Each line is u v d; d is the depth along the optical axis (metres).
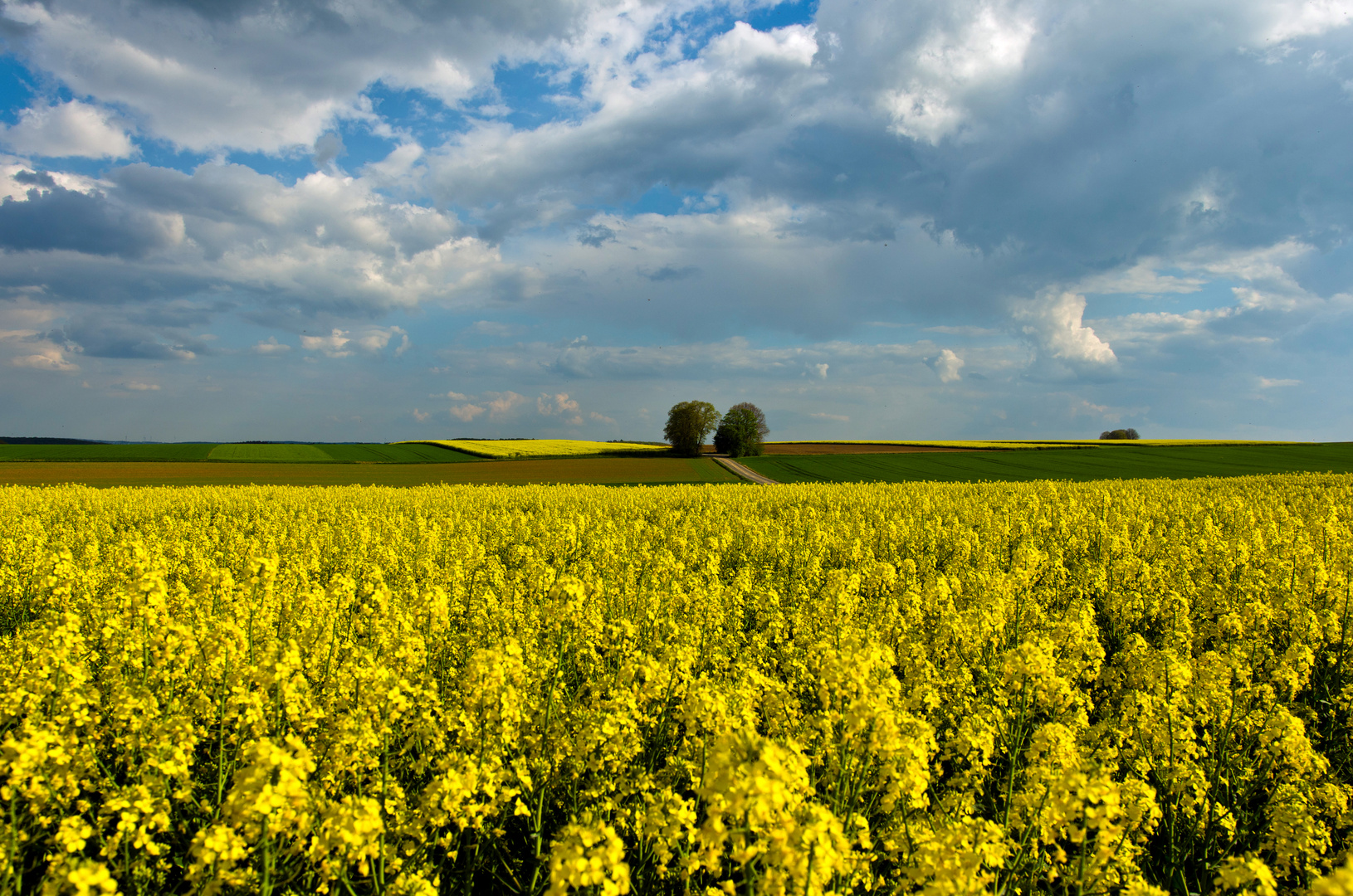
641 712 5.76
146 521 20.59
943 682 6.39
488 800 4.64
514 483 56.22
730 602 9.46
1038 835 4.02
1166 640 7.73
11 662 5.70
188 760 4.49
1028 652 5.24
